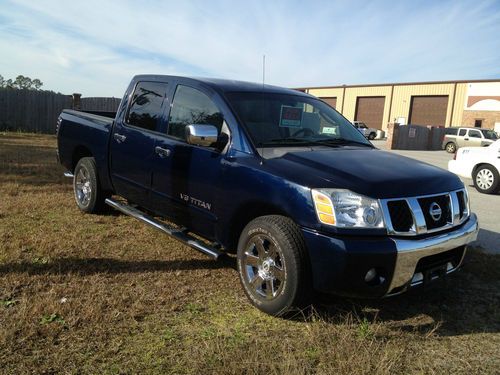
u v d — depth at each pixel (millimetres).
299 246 3354
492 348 3303
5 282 3889
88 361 2857
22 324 3184
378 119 48656
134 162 5203
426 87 44219
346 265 3166
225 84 4574
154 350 3020
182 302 3752
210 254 4121
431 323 3641
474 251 5477
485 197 10461
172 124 4777
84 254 4695
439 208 3584
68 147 6648
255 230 3660
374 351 3090
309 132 4523
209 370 2805
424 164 4156
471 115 41219
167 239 5320
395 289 3338
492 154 10930
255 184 3693
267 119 4273
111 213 6328
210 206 4168
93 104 22875
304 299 3420
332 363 2955
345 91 51406
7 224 5555
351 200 3256
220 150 4102
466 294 4242
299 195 3385
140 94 5418
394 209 3350
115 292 3838
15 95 22016
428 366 3018
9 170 9477
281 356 3004
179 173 4504
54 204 6684
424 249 3344
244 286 3807
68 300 3594
